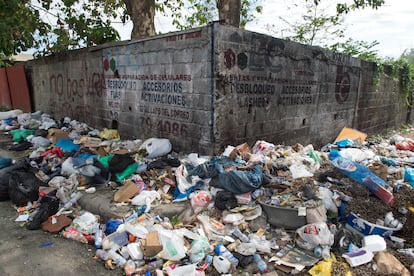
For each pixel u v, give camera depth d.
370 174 3.83
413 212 3.30
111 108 6.75
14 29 6.20
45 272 2.75
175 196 3.91
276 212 3.34
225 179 3.68
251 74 4.88
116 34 8.59
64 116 8.90
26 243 3.23
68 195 4.04
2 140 7.30
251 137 5.12
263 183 3.74
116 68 6.35
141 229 3.14
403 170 4.40
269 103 5.35
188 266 2.67
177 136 5.15
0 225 3.60
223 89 4.48
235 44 4.52
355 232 3.28
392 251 2.97
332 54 6.83
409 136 10.49
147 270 2.74
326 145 6.87
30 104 10.73
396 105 11.12
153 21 7.71
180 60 4.84
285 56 5.50
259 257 2.86
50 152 5.66
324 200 3.46
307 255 2.91
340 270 2.69
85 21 8.33
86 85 7.54
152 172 4.37
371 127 9.56
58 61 8.63
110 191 4.16
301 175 3.93
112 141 6.06
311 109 6.49
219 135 4.56
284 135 5.87
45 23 8.23
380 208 3.38
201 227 3.27
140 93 5.82
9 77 11.25
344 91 7.58
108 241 3.05
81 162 4.80
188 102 4.84
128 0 7.75
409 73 11.24
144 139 5.93
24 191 4.02
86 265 2.87
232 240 3.10
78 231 3.38
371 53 9.91
